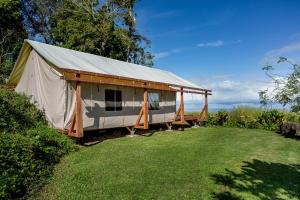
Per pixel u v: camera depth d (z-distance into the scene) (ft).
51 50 38.11
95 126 36.81
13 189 15.70
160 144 33.88
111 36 86.07
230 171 22.70
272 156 28.96
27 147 19.89
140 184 18.76
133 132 42.80
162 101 51.57
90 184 18.44
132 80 39.63
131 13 89.71
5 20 84.33
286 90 10.89
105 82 34.81
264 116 54.85
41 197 16.19
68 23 83.76
